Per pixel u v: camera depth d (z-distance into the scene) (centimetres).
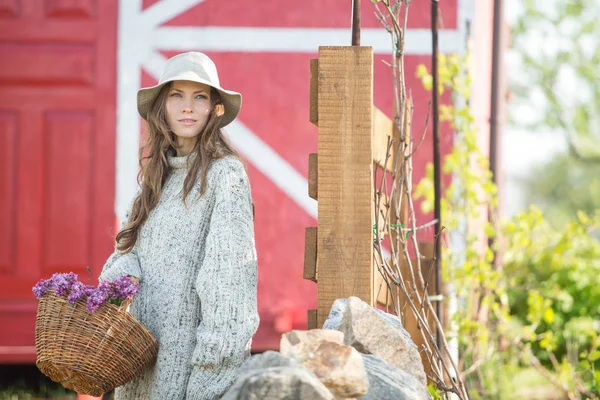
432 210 1118
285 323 1142
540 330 1264
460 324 925
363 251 586
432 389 750
